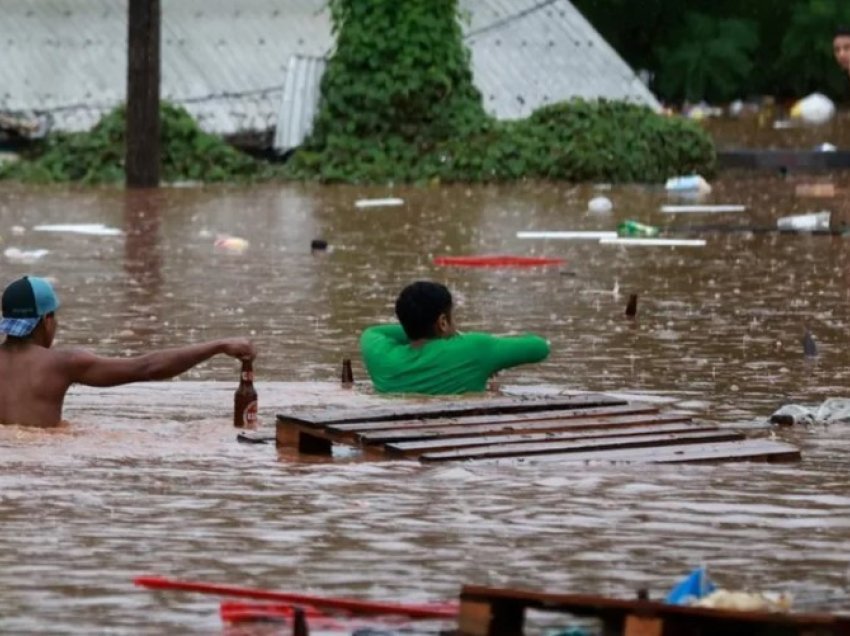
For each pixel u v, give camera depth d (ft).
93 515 53.11
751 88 305.94
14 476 58.23
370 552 49.06
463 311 99.66
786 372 80.53
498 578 46.50
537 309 100.48
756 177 195.31
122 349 86.38
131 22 184.65
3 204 168.04
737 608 39.42
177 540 50.29
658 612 38.99
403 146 197.26
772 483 57.88
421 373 73.97
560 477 58.44
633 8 311.27
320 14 214.48
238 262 123.24
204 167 194.59
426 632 42.01
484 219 153.89
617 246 132.77
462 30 215.10
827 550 49.32
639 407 68.74
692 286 110.32
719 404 73.05
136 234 141.69
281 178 195.31
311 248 130.21
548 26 220.02
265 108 206.90
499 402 68.74
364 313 99.09
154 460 61.21
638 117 194.08
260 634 41.93
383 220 153.48
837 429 68.18
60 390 67.00
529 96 215.31
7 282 112.78
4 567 47.44
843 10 299.17
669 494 56.08
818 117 264.52
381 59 199.41
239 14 213.46
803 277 114.62
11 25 210.18
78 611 43.65
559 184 189.06
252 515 53.21
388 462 61.00
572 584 45.93
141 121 185.88
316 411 65.82
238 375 79.25
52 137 198.39
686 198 173.17
